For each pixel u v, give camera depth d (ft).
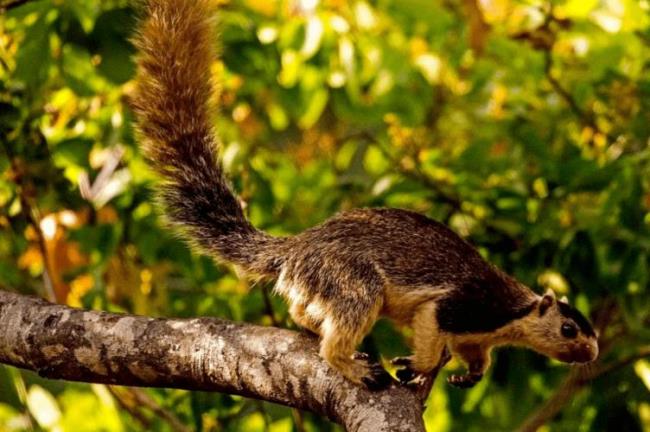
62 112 44.21
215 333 28.73
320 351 28.22
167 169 34.04
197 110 34.24
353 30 45.60
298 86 46.68
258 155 47.03
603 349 43.62
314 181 46.68
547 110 45.65
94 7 39.81
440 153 44.80
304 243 31.78
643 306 40.83
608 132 45.37
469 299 32.09
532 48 45.65
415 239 31.91
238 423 43.42
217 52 34.81
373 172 48.67
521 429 42.29
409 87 47.29
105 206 43.91
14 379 42.65
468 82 48.83
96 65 39.47
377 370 27.73
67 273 43.09
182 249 43.24
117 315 29.55
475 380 34.06
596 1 45.21
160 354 28.84
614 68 44.57
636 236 39.81
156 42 34.42
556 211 42.47
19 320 29.94
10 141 41.52
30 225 43.55
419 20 45.60
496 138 45.96
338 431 43.11
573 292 42.52
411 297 31.24
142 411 45.06
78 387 46.32
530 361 42.22
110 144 41.86
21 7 40.06
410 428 26.50
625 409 42.52
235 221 33.47
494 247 42.24
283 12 44.37
